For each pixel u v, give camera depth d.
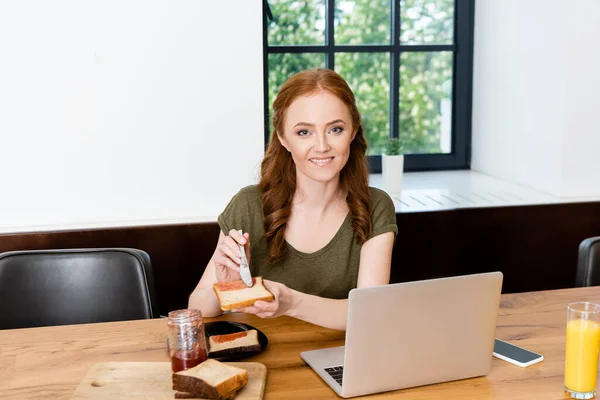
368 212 1.75
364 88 3.12
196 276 2.43
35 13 2.23
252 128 2.43
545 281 2.69
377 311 1.23
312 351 1.45
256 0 2.35
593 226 2.68
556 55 2.67
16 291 1.80
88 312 1.82
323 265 1.76
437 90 3.20
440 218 2.55
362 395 1.27
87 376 1.32
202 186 2.43
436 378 1.32
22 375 1.36
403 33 3.11
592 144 2.70
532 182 2.88
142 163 2.38
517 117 2.94
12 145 2.29
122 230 2.34
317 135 1.57
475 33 3.18
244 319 1.66
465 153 3.30
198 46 2.34
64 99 2.29
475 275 1.29
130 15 2.28
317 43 3.04
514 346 1.48
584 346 1.25
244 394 1.25
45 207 2.35
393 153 2.85
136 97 2.33
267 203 1.76
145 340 1.53
